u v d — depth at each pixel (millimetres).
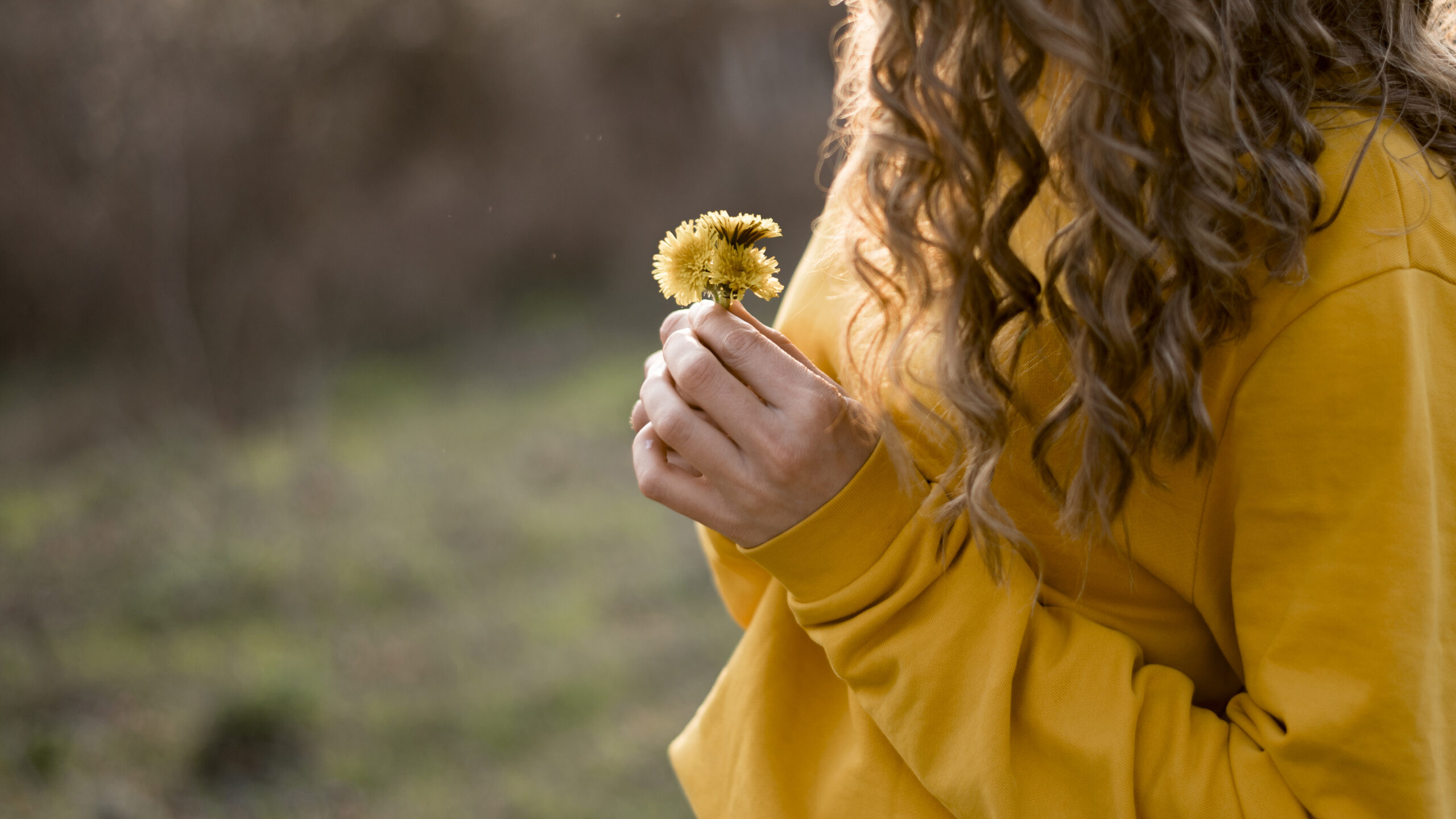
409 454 5539
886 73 934
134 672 3428
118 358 6617
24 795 2789
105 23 6645
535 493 4969
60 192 6723
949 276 937
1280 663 915
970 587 963
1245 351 912
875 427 971
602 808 2768
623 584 4023
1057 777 946
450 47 8008
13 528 4699
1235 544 931
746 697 1058
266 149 7039
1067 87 917
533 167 8766
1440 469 891
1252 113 901
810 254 1144
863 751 1010
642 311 8391
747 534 982
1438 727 890
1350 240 895
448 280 8016
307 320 6914
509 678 3387
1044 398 959
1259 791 918
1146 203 903
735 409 961
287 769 2947
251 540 4391
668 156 9820
